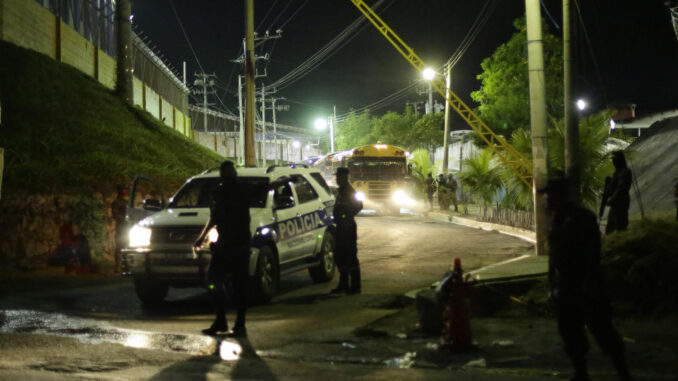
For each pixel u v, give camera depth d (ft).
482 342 23.02
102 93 90.22
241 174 36.65
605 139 63.05
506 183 72.33
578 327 16.70
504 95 108.37
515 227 70.13
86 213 49.75
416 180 125.70
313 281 40.06
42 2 88.99
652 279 25.71
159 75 150.20
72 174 52.49
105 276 43.47
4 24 77.66
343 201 34.37
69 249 45.39
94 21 110.42
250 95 73.51
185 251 31.12
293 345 23.35
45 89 76.38
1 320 27.48
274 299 33.91
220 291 25.45
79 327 26.27
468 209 113.19
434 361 20.81
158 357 21.52
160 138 88.84
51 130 65.98
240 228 25.35
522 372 19.22
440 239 64.69
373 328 25.57
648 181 61.11
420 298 24.85
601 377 18.33
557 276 16.89
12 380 18.22
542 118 44.88
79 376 18.86
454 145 156.35
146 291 32.42
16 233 44.60
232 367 20.30
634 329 23.65
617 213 35.88
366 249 56.95
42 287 37.50
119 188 45.09
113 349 22.52
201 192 36.83
